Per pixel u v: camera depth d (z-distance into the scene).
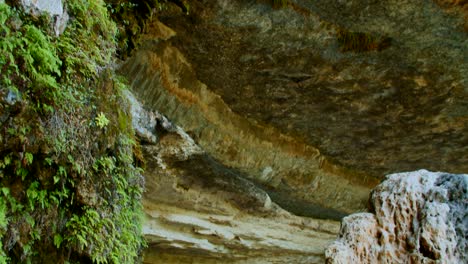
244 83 7.52
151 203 7.39
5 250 2.82
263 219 8.49
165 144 6.63
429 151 9.12
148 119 6.34
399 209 3.54
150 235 7.32
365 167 9.76
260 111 8.20
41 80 2.96
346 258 3.46
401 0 5.85
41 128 2.97
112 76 4.02
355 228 3.59
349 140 8.95
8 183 2.87
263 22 6.32
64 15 3.32
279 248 8.58
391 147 9.06
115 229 3.81
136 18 5.43
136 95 6.52
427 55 6.71
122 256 3.87
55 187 3.19
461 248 3.18
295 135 8.88
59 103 3.13
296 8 6.16
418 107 7.84
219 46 6.79
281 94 7.75
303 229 8.99
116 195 3.91
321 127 8.61
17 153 2.88
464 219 3.28
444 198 3.42
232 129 8.22
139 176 4.65
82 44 3.52
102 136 3.70
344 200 9.84
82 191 3.40
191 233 7.77
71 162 3.25
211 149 8.00
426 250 3.26
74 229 3.33
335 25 6.43
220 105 7.96
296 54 6.89
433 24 6.12
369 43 6.62
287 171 9.05
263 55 6.92
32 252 3.04
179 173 7.12
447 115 8.00
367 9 6.09
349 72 7.17
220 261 8.40
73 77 3.37
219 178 7.48
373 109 7.97
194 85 7.48
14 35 2.82
